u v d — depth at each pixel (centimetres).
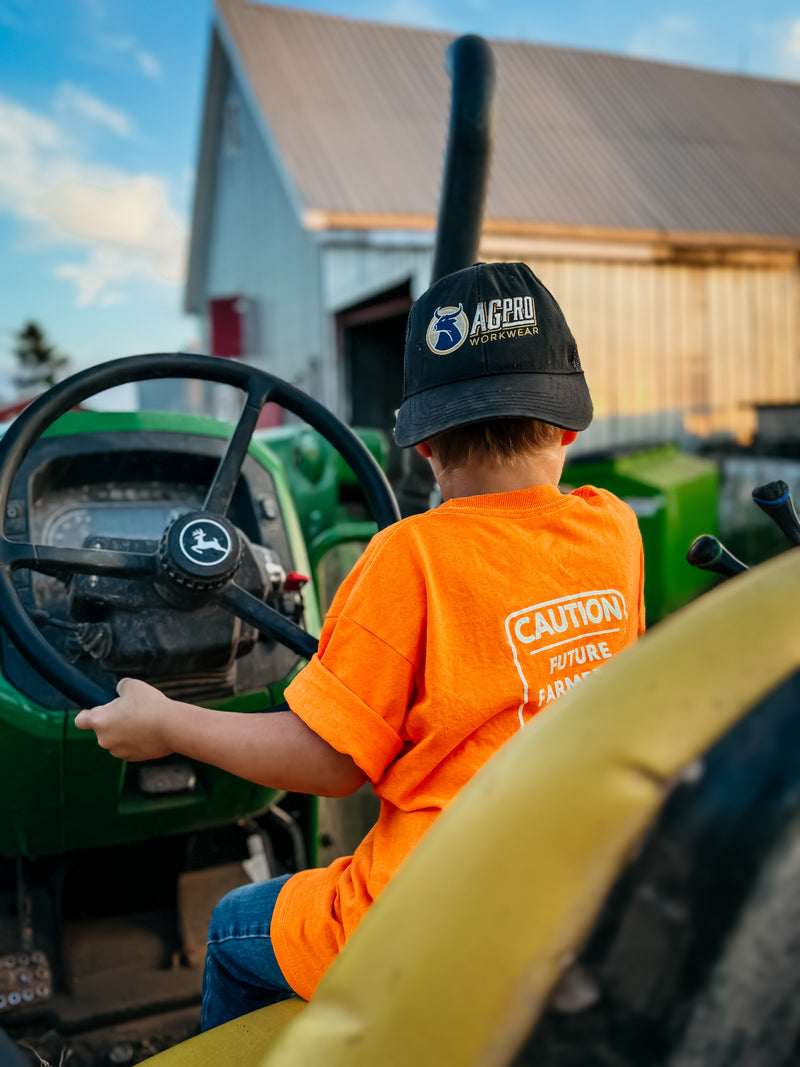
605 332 758
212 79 1312
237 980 87
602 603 79
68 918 146
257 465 144
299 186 753
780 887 33
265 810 144
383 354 976
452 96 126
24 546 97
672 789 35
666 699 37
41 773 117
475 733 73
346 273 898
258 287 1259
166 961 143
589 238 716
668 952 34
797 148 985
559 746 39
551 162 834
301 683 75
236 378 116
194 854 154
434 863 41
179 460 139
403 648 73
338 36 1030
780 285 827
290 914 81
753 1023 34
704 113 1012
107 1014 135
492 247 695
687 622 40
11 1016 133
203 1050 73
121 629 101
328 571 185
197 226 1512
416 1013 38
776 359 830
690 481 439
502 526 78
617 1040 35
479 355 78
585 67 1048
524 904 37
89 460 133
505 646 73
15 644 93
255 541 139
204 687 114
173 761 123
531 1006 36
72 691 92
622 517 89
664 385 785
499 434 80
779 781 34
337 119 873
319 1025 41
